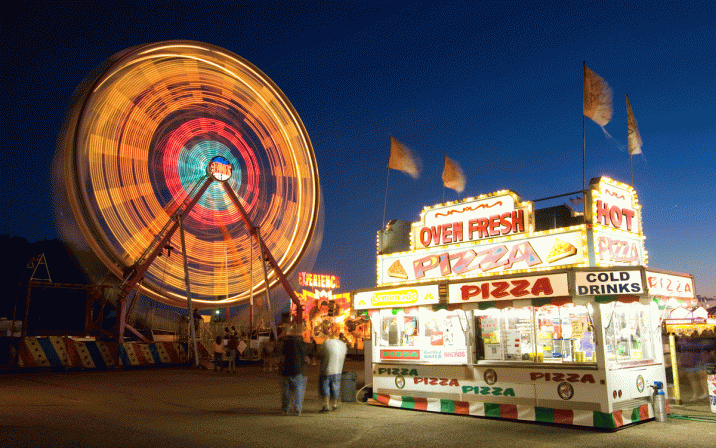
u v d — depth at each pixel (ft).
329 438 27.84
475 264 39.58
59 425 29.78
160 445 25.34
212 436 27.89
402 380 39.75
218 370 76.07
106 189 92.32
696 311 40.11
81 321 166.91
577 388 31.58
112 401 41.83
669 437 28.27
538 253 36.42
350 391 42.75
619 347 34.30
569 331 34.32
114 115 95.45
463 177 49.47
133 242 95.14
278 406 39.86
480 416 35.17
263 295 117.91
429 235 42.96
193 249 104.88
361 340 113.80
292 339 36.37
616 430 30.07
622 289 30.83
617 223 36.65
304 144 125.49
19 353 74.84
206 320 122.21
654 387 33.53
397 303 40.01
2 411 34.37
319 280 154.61
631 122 40.42
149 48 98.94
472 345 36.50
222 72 114.21
